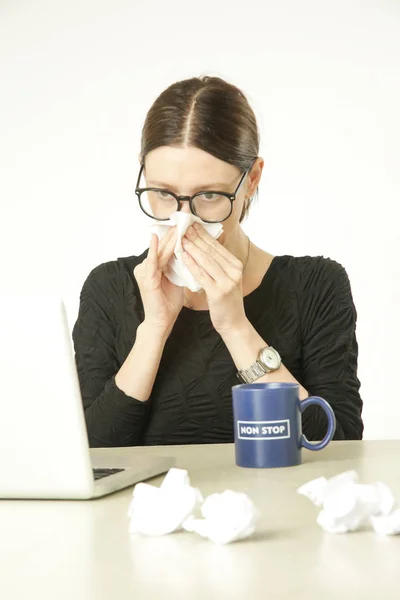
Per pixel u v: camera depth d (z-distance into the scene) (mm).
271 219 4117
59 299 1114
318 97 4066
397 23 4004
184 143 1772
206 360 1981
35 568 842
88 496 1137
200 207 1812
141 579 796
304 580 772
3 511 1109
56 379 1115
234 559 847
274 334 2006
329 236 4082
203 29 4156
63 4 4266
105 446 1873
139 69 4219
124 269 2125
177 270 1812
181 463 1427
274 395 1349
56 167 4305
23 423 1133
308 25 4066
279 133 4098
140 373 1865
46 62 4293
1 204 4359
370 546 873
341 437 1824
